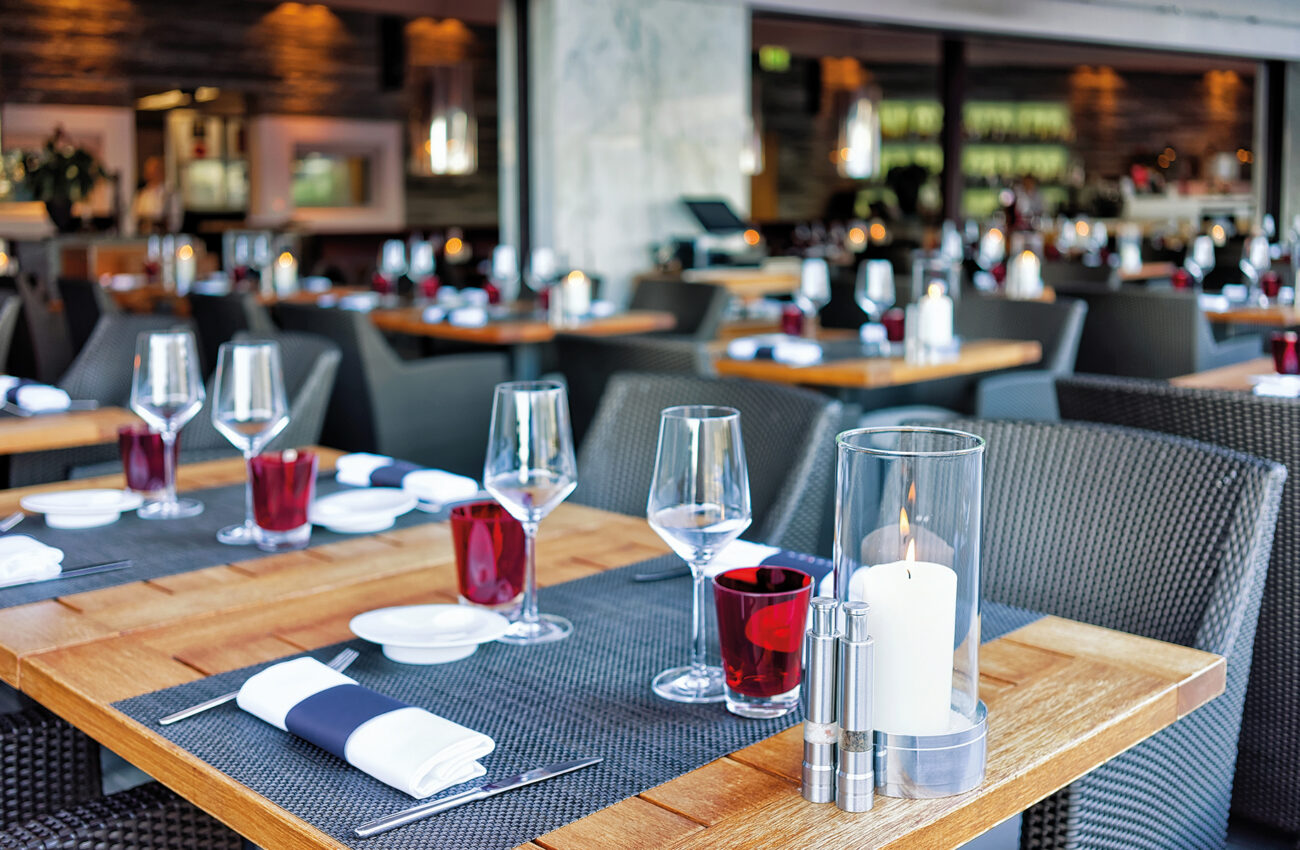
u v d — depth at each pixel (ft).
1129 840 4.52
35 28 31.24
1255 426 6.54
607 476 7.34
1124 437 5.52
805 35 42.57
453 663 4.13
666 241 26.96
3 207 29.63
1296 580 6.26
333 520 5.70
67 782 5.09
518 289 23.62
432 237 37.47
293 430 9.10
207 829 4.39
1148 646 4.28
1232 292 21.26
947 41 33.06
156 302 23.17
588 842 2.92
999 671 4.03
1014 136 48.65
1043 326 14.99
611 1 25.71
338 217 36.09
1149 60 47.32
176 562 5.31
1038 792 3.34
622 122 26.13
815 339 14.66
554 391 4.42
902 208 42.98
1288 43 40.65
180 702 3.82
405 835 2.97
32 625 4.55
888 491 3.04
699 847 2.88
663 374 7.50
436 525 5.92
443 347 20.25
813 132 46.26
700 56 27.20
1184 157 50.60
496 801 3.14
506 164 25.85
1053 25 33.96
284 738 3.55
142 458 6.23
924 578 3.05
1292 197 41.86
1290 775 6.34
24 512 6.15
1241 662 5.10
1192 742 4.86
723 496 3.86
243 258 21.65
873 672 3.05
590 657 4.18
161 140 33.76
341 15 35.35
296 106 35.04
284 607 4.74
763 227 44.60
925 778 3.08
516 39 25.55
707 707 3.75
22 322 18.81
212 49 33.65
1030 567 5.64
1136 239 29.27
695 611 3.99
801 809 3.06
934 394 15.37
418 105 36.32
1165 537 5.27
